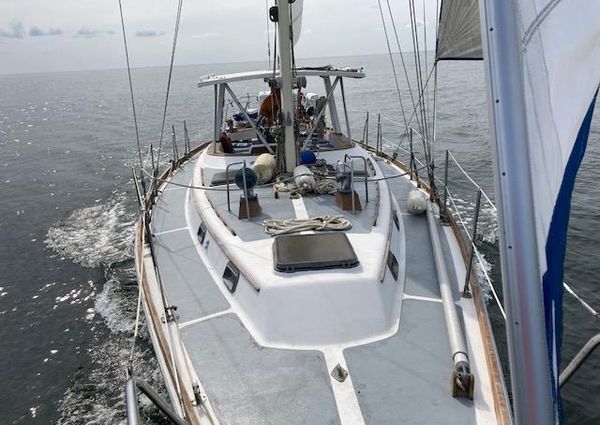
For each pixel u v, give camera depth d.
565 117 1.19
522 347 1.15
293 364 4.18
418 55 6.99
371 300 4.56
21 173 22.59
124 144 28.17
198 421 3.67
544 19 1.15
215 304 5.11
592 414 6.91
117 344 8.94
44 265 12.44
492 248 11.34
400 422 3.58
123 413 7.35
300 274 4.70
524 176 1.12
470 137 23.62
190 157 11.21
